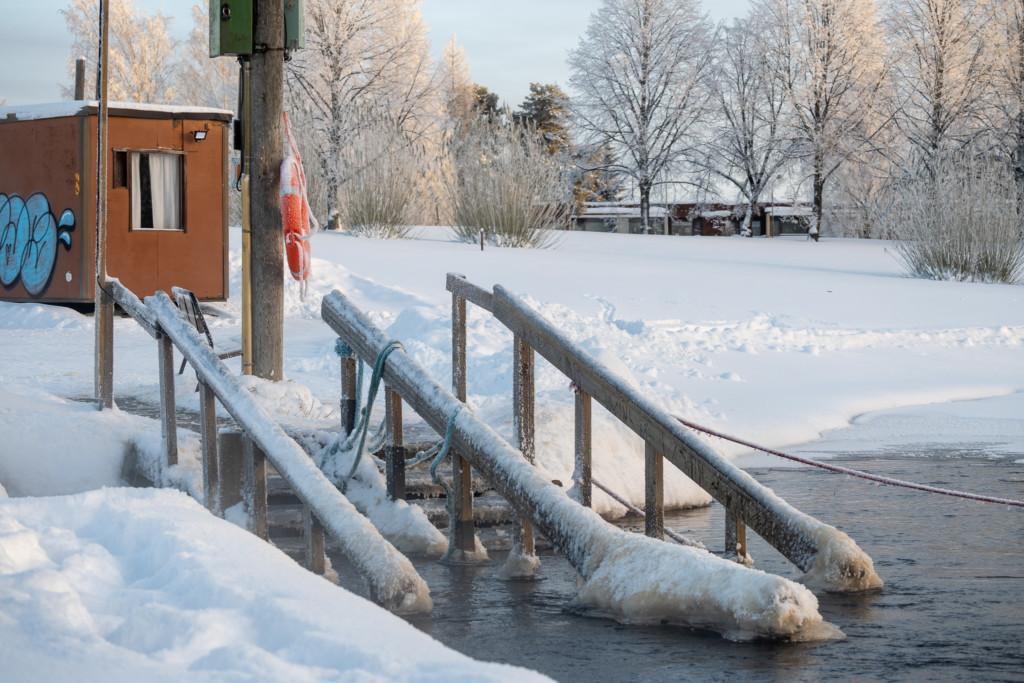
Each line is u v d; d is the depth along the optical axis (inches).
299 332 843.4
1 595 149.9
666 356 719.7
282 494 323.3
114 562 186.5
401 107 2346.2
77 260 931.3
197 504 221.1
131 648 143.7
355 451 324.2
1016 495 375.2
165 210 951.6
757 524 268.4
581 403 299.1
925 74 2294.5
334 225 2039.9
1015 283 1403.8
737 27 2529.5
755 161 2598.4
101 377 393.4
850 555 255.0
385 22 2251.5
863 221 2536.9
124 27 2773.1
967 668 196.4
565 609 239.5
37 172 958.4
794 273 1364.4
